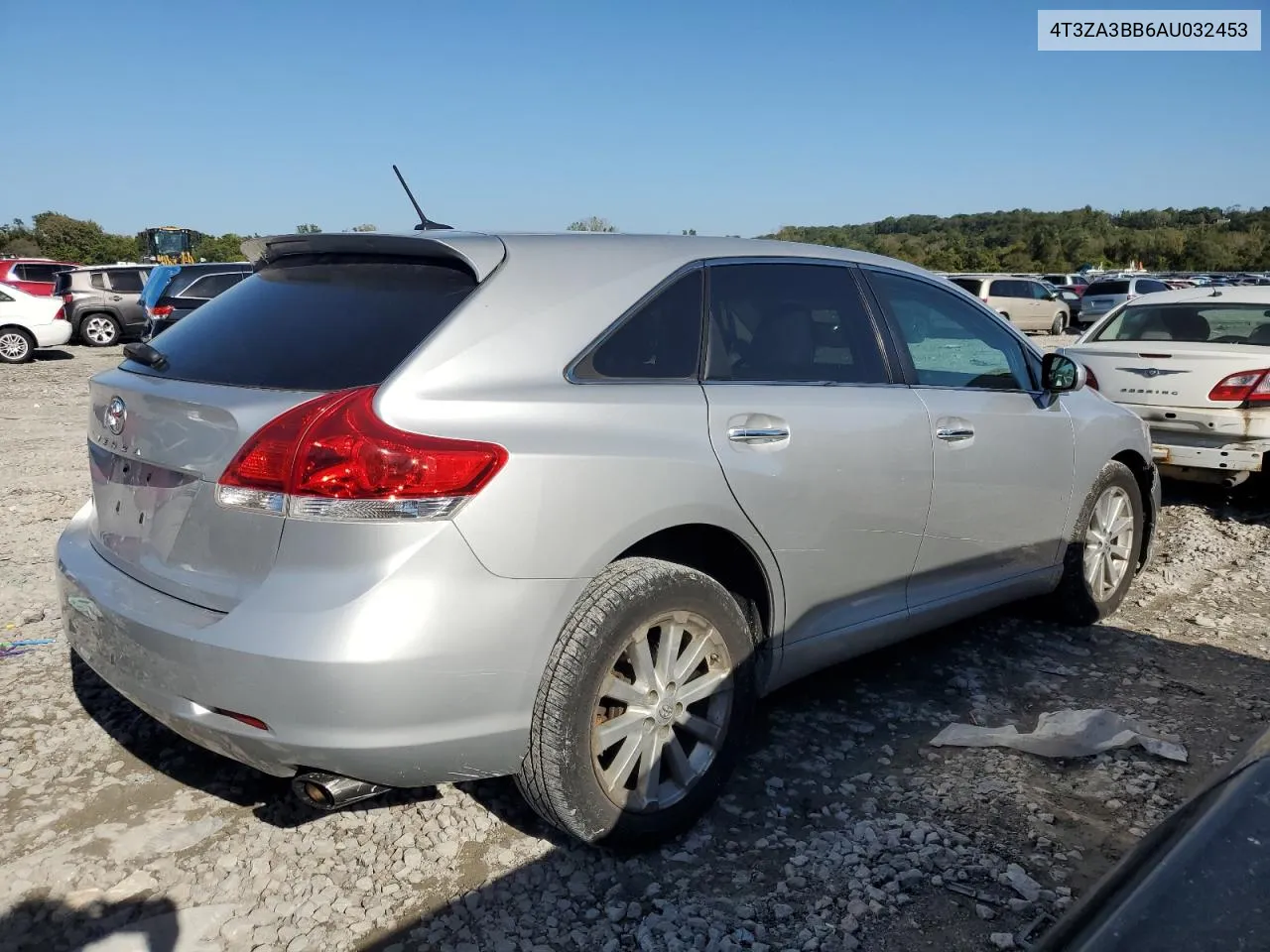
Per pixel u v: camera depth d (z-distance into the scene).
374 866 2.79
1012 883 2.72
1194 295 7.55
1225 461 6.61
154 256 35.56
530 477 2.47
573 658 2.55
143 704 2.62
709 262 3.16
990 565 4.02
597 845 2.75
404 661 2.30
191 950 2.46
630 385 2.81
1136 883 1.45
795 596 3.21
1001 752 3.46
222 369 2.71
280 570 2.37
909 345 3.68
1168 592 5.24
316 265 3.08
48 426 10.53
